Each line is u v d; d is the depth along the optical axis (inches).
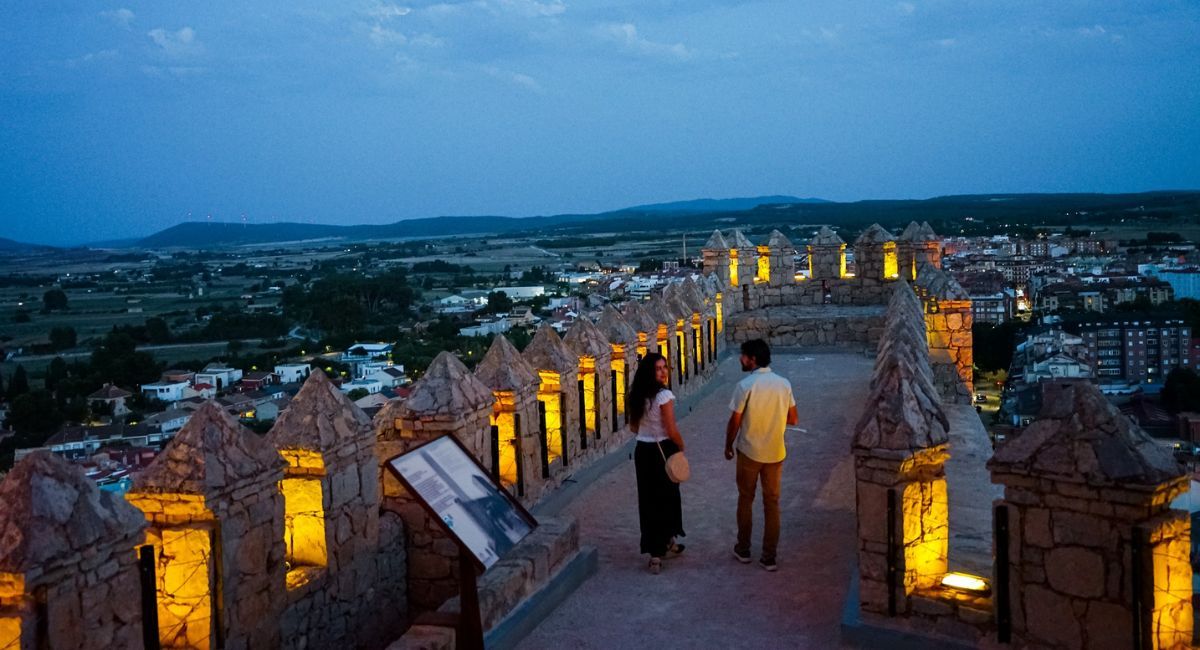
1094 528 222.1
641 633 287.9
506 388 378.6
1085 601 224.4
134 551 202.8
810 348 873.5
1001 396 1100.5
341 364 2507.4
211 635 242.8
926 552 271.4
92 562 191.8
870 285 948.6
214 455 245.3
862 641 267.3
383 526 330.3
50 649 182.9
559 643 283.0
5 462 1299.2
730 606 305.4
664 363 346.0
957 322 636.7
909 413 264.1
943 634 256.1
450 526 243.6
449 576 342.3
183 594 242.2
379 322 4010.8
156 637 213.5
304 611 281.7
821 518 393.4
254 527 256.2
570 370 440.8
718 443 537.0
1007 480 235.9
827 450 506.3
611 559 356.2
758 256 960.9
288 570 287.9
